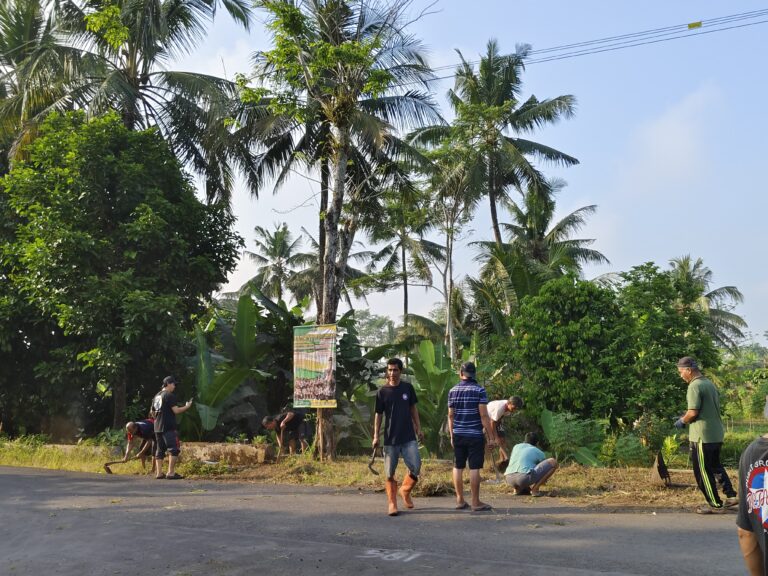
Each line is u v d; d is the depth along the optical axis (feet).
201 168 73.67
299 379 45.24
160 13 64.23
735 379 88.38
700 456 24.62
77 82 67.77
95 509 26.48
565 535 20.84
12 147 62.28
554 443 44.34
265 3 45.03
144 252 53.72
